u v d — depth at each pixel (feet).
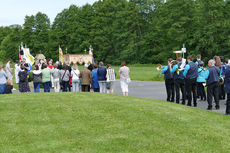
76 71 50.42
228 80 32.50
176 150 18.92
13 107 29.53
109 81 49.98
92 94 37.50
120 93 57.26
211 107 36.58
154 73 121.70
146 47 221.25
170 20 191.01
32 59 86.99
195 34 176.45
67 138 20.99
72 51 251.39
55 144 19.75
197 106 39.63
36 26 278.46
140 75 112.06
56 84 53.72
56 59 257.96
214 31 170.81
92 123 24.45
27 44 276.41
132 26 220.02
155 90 61.00
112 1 249.34
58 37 254.68
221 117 29.43
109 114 27.02
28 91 49.90
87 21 245.86
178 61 40.65
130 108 29.12
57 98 33.99
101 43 240.94
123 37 227.40
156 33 208.44
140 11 220.64
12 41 315.58
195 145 19.93
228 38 170.40
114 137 21.04
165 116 26.76
